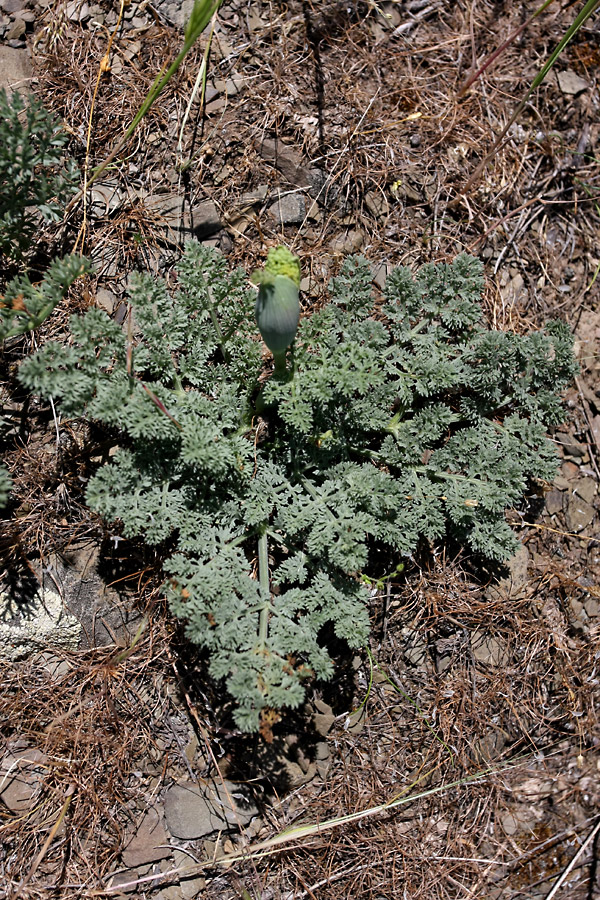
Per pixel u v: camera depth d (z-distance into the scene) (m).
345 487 0.64
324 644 0.67
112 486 0.61
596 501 0.74
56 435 0.66
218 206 0.70
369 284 0.66
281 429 0.66
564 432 0.74
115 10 0.71
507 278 0.74
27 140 0.62
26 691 0.65
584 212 0.77
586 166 0.77
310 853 0.66
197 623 0.60
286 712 0.66
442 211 0.73
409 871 0.66
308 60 0.72
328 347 0.64
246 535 0.64
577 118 0.77
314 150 0.71
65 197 0.67
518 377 0.68
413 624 0.69
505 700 0.69
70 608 0.66
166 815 0.65
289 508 0.63
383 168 0.72
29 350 0.67
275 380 0.63
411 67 0.74
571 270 0.76
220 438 0.63
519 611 0.70
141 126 0.70
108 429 0.67
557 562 0.72
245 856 0.65
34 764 0.64
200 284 0.64
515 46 0.76
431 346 0.66
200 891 0.64
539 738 0.70
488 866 0.68
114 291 0.68
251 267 0.70
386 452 0.66
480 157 0.74
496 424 0.67
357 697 0.68
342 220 0.71
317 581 0.62
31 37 0.70
